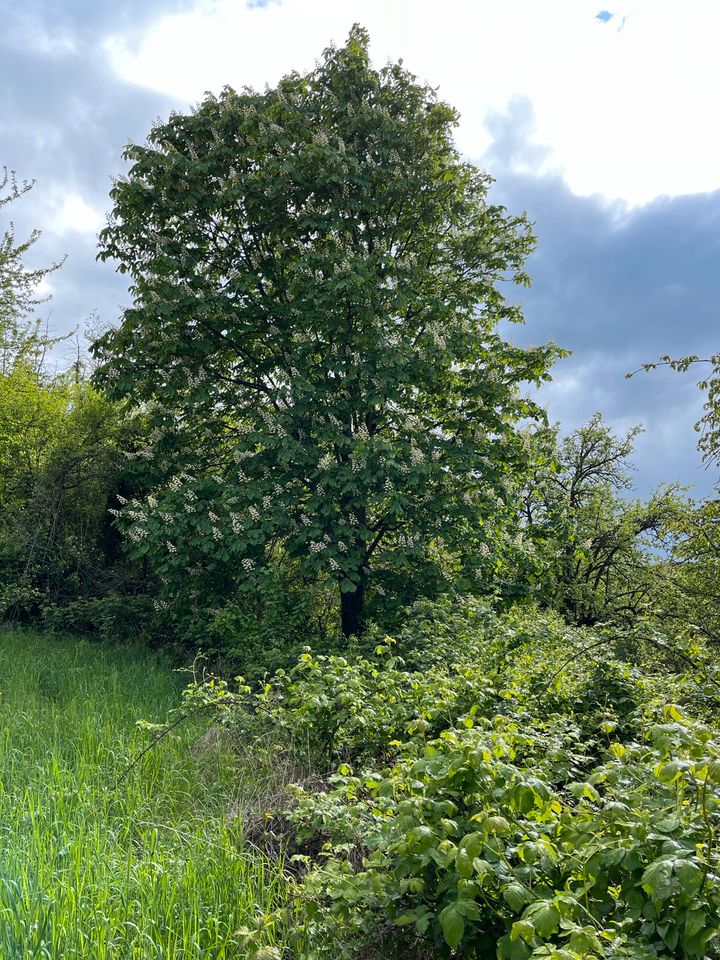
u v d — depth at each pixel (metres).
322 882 4.13
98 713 8.87
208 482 13.20
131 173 13.82
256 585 12.57
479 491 13.54
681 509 19.56
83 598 16.75
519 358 14.73
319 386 13.52
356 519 12.89
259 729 7.40
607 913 3.52
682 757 3.60
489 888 3.54
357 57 14.70
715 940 3.16
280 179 13.31
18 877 4.43
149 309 13.09
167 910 4.39
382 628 12.66
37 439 18.19
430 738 6.52
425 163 14.51
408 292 13.58
